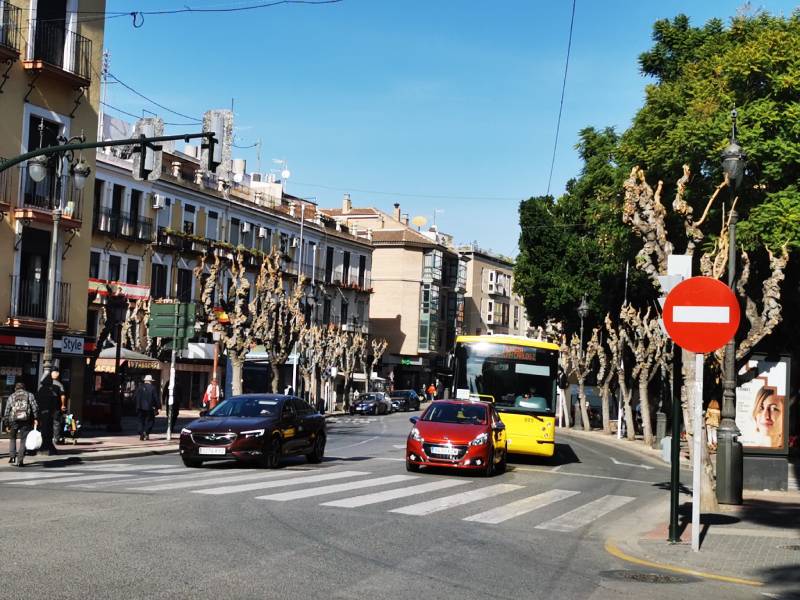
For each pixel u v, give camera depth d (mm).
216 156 20672
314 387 63062
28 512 11023
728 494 16406
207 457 18984
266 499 13320
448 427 19531
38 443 19500
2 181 28375
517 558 9742
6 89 28438
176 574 7742
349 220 98062
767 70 25656
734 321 10664
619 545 10961
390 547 9836
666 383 40938
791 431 30312
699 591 8406
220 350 50281
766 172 24922
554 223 55281
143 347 47594
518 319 122875
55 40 30172
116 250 49812
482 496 15680
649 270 15992
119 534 9570
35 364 29469
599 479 21219
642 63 36500
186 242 55438
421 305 94500
